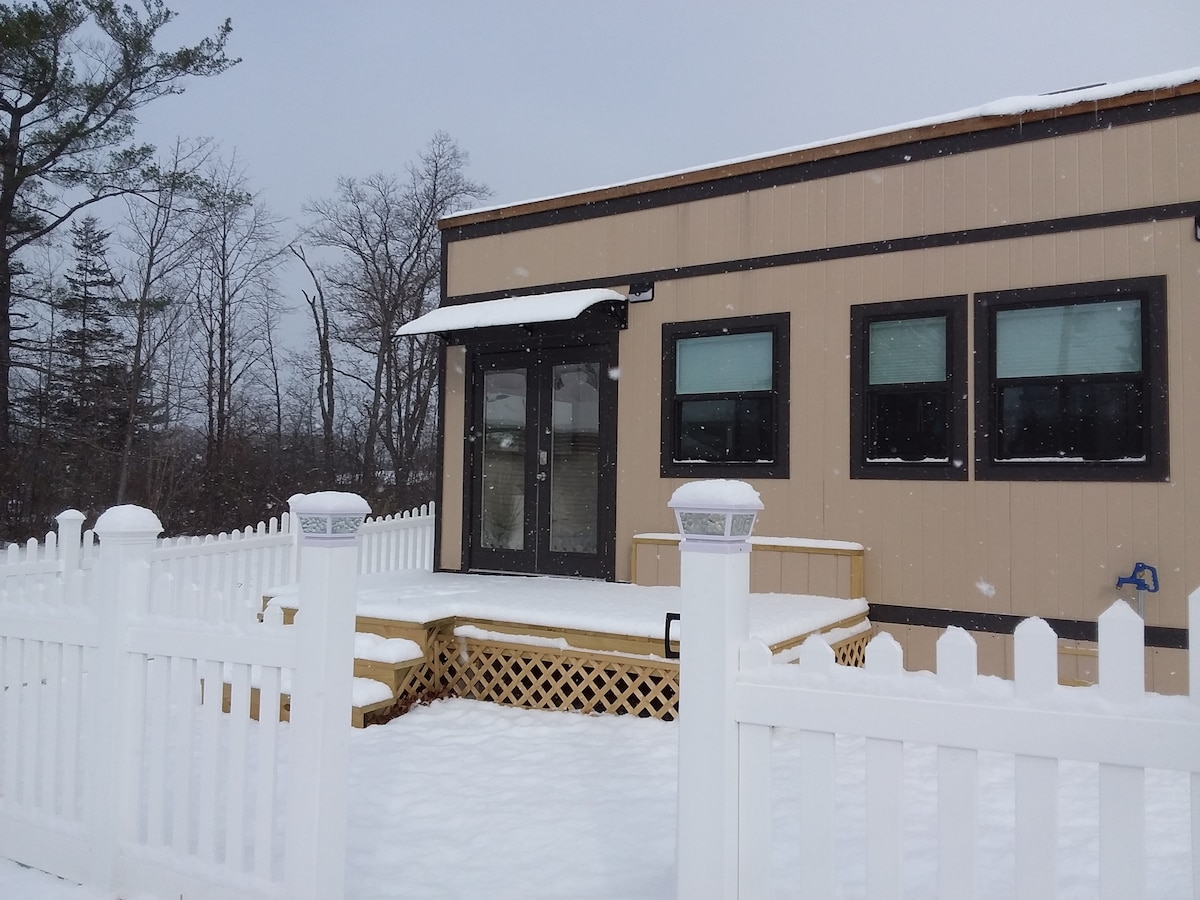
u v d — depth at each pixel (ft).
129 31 64.80
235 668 9.72
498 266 28.91
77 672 11.00
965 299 21.35
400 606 19.66
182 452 82.23
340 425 99.45
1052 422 20.36
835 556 22.16
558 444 27.78
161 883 9.95
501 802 13.12
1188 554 18.72
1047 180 20.53
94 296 75.31
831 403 22.98
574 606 19.89
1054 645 6.13
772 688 7.14
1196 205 18.93
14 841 11.16
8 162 61.93
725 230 24.80
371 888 10.26
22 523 65.77
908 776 13.88
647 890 10.09
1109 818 5.89
